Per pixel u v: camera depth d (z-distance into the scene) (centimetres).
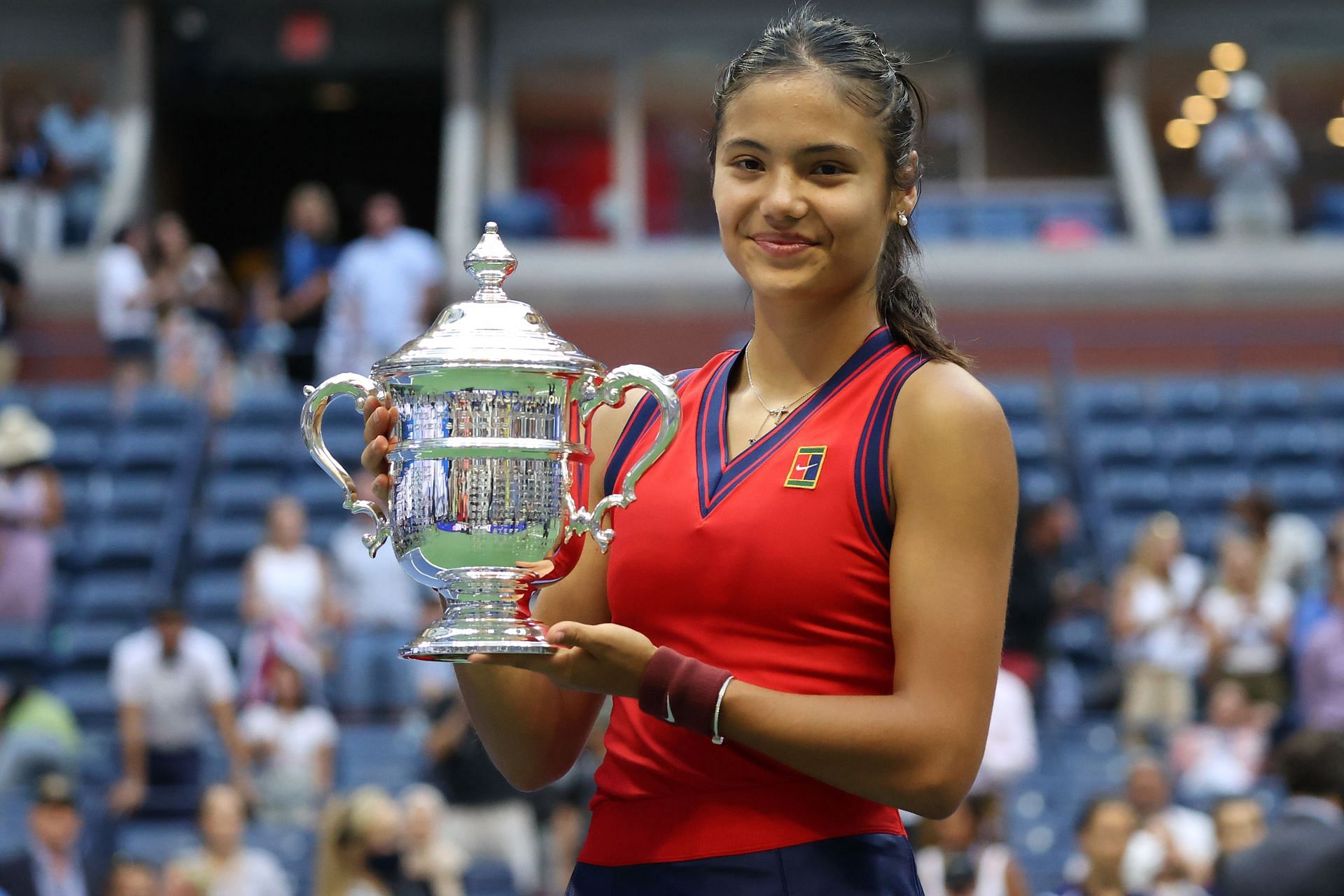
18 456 2202
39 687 2103
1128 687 1961
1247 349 3106
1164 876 1366
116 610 2361
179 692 1736
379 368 435
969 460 416
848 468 423
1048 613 1922
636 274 3206
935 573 412
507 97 3503
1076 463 2730
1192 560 2211
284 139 4344
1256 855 991
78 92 3550
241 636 2303
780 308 443
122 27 3512
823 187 428
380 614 2081
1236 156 3241
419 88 3912
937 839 1352
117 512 2558
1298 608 1956
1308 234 3438
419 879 1450
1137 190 3319
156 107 3644
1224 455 2705
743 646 424
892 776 402
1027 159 3497
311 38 3569
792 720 399
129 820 1723
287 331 2903
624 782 441
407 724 1967
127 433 2706
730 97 437
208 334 2888
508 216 3366
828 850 423
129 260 2867
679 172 3491
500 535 422
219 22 3584
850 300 443
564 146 3488
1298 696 1847
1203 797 1653
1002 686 1644
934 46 3506
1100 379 2989
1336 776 995
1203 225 3378
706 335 3195
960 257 3172
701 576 426
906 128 440
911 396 424
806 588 421
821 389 439
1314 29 3503
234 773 1745
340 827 1392
